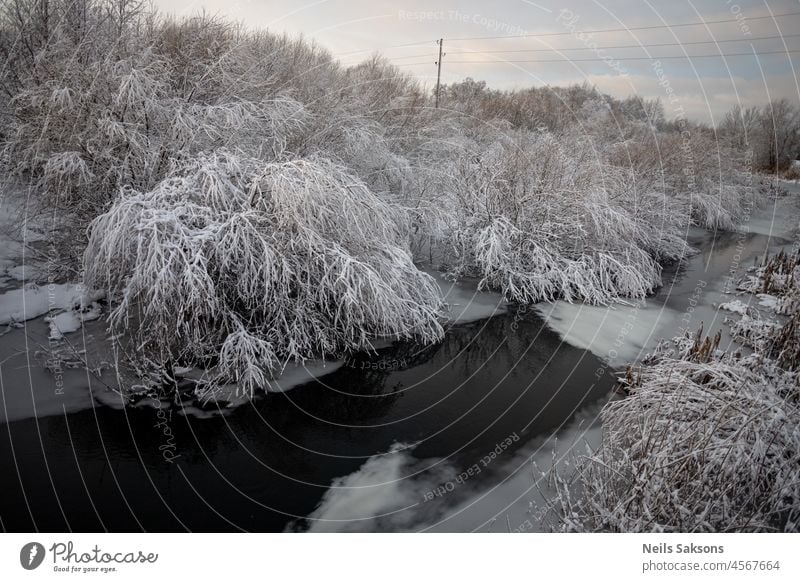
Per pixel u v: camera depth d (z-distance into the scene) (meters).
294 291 6.74
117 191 6.30
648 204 12.03
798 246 13.23
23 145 6.87
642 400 4.89
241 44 8.59
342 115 9.46
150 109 6.63
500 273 9.51
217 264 5.89
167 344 5.60
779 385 4.91
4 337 6.11
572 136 13.47
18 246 7.87
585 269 9.60
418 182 10.51
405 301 7.13
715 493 3.56
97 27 7.75
